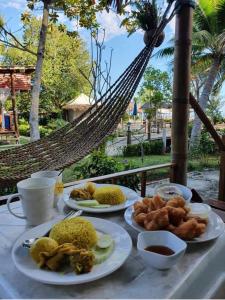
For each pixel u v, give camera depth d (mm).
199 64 10133
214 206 1571
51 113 14617
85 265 661
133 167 3844
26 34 10062
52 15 4172
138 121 14516
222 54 9656
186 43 2076
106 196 1077
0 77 9859
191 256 761
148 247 736
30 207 921
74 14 4168
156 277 672
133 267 708
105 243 768
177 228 814
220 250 813
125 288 636
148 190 3178
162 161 8156
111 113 2189
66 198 1121
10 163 1689
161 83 12133
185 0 2008
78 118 2371
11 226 933
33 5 4082
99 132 2074
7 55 13023
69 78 14219
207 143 8258
